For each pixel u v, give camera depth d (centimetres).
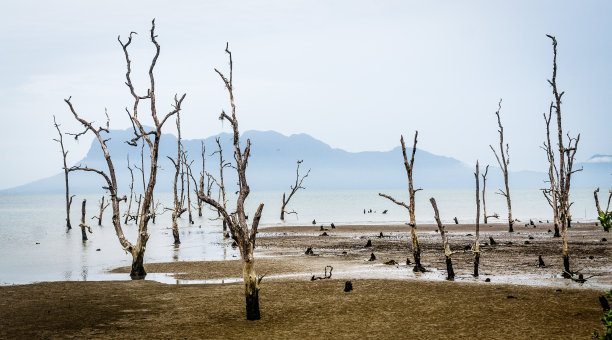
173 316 1672
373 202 17262
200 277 2586
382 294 1973
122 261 3328
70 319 1641
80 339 1409
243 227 1593
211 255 3631
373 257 3109
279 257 3369
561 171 2303
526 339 1326
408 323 1526
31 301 1934
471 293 1950
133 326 1545
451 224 6475
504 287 2062
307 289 2117
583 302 1745
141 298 1978
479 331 1416
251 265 1606
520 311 1638
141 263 2641
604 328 1405
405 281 2269
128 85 2628
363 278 2402
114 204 2667
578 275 2342
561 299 1802
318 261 3136
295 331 1461
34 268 3033
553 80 2255
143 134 2627
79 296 2030
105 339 1408
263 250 3822
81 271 2888
